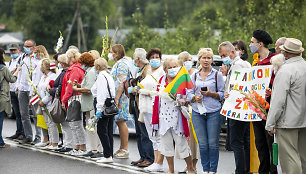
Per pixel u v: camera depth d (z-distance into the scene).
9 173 13.45
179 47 33.12
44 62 16.64
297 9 29.36
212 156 12.59
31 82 16.47
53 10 80.56
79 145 15.75
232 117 11.94
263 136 11.95
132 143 17.78
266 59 11.90
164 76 13.11
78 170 13.73
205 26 32.78
